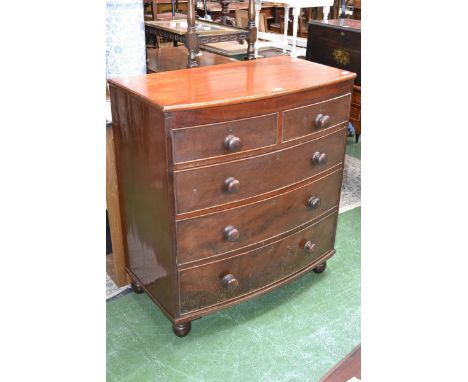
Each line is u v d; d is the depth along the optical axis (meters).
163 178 1.38
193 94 1.39
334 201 1.94
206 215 1.48
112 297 1.92
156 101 1.31
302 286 2.01
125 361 1.59
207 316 1.82
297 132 1.58
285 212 1.70
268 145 1.51
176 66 2.15
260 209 1.61
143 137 1.44
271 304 1.89
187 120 1.31
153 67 2.14
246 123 1.42
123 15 1.67
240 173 1.49
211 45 2.46
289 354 1.63
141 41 1.76
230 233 1.52
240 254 1.63
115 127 1.63
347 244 2.33
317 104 1.61
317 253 1.98
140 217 1.65
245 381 1.52
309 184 1.75
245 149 1.46
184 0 4.08
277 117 1.49
